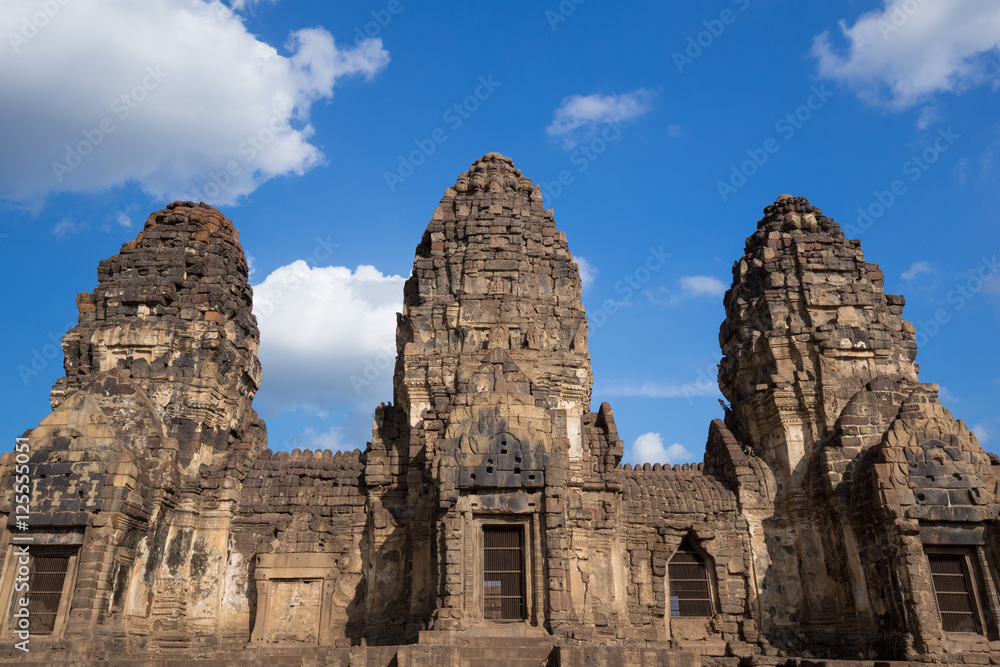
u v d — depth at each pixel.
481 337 34.72
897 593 28.66
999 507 29.30
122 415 32.56
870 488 30.23
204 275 37.31
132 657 28.91
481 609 26.78
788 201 42.47
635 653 22.70
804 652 32.25
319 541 33.47
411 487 31.95
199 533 33.22
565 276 37.28
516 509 27.58
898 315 39.12
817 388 36.19
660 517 35.06
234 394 36.81
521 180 40.22
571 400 34.03
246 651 30.53
